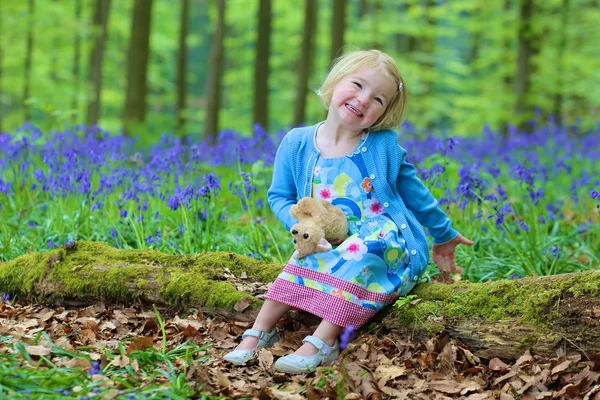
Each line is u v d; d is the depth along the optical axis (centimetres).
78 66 1516
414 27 1538
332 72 304
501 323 277
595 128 788
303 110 1120
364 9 1625
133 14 1045
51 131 604
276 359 282
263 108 1055
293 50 1831
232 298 313
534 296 276
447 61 1673
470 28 1570
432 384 262
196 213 409
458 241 315
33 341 283
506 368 267
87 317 327
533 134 750
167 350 292
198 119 1784
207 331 307
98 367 264
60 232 426
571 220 497
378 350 283
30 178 500
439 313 288
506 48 1477
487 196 423
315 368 271
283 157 315
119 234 402
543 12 1259
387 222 294
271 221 517
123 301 335
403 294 297
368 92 291
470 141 760
